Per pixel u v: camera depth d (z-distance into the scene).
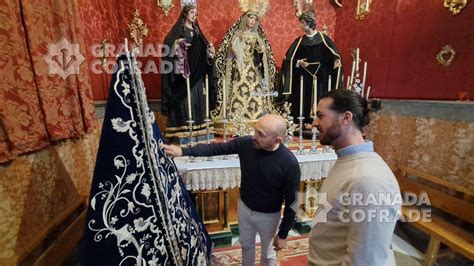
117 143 0.96
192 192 1.99
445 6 1.88
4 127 1.00
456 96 1.83
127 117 0.97
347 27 3.05
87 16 1.95
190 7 2.07
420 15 2.10
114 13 2.53
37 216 1.24
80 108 1.62
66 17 1.48
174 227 1.16
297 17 3.04
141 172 1.00
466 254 1.47
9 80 1.03
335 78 2.51
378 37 2.58
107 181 0.95
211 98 2.45
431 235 1.73
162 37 2.72
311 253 0.92
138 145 0.99
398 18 2.32
